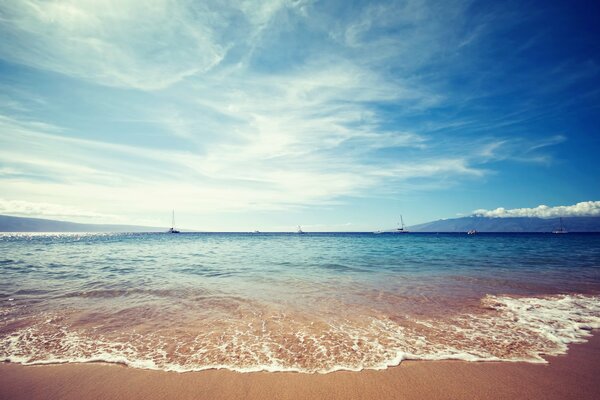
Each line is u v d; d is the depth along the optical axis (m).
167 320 7.64
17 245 40.66
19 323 7.35
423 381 4.84
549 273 15.36
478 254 27.19
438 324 7.47
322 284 12.24
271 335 6.69
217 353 5.78
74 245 41.00
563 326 7.39
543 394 4.48
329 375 5.02
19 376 4.92
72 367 5.25
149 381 4.80
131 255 25.78
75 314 8.08
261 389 4.60
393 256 25.27
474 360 5.59
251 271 16.03
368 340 6.45
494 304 9.30
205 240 63.00
